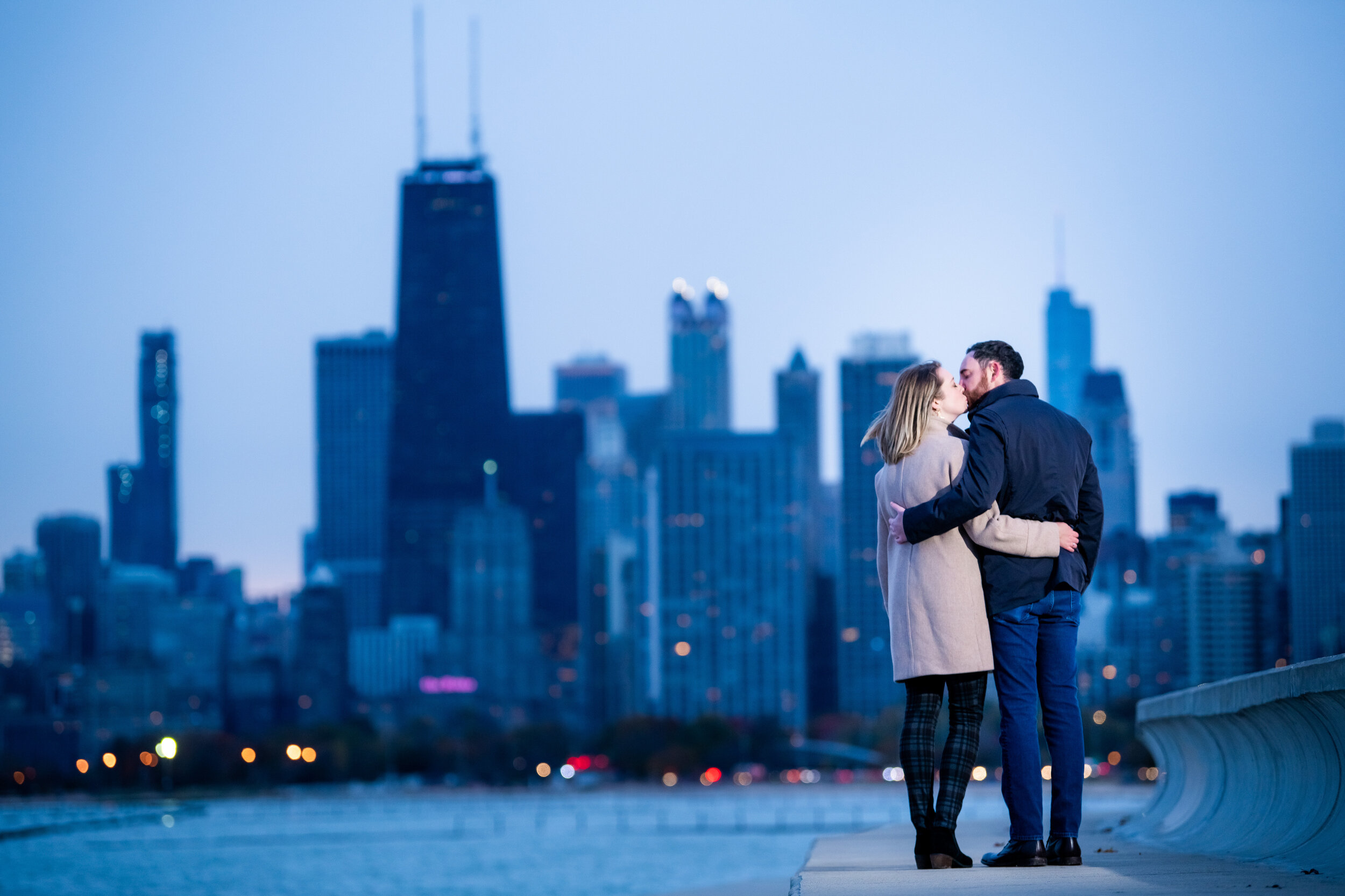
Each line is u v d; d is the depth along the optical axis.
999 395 10.43
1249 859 10.73
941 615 10.03
